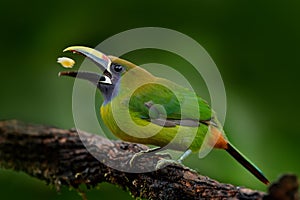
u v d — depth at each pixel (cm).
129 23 1267
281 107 1230
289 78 1248
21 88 1216
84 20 1257
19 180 1179
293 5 1247
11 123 970
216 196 888
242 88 1233
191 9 1265
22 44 1245
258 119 1195
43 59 1237
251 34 1253
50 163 980
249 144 1148
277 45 1252
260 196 855
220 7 1255
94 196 1167
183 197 918
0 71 1229
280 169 1130
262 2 1245
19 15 1246
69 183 991
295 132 1202
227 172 1114
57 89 1205
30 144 966
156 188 940
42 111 1195
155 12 1266
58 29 1248
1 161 975
